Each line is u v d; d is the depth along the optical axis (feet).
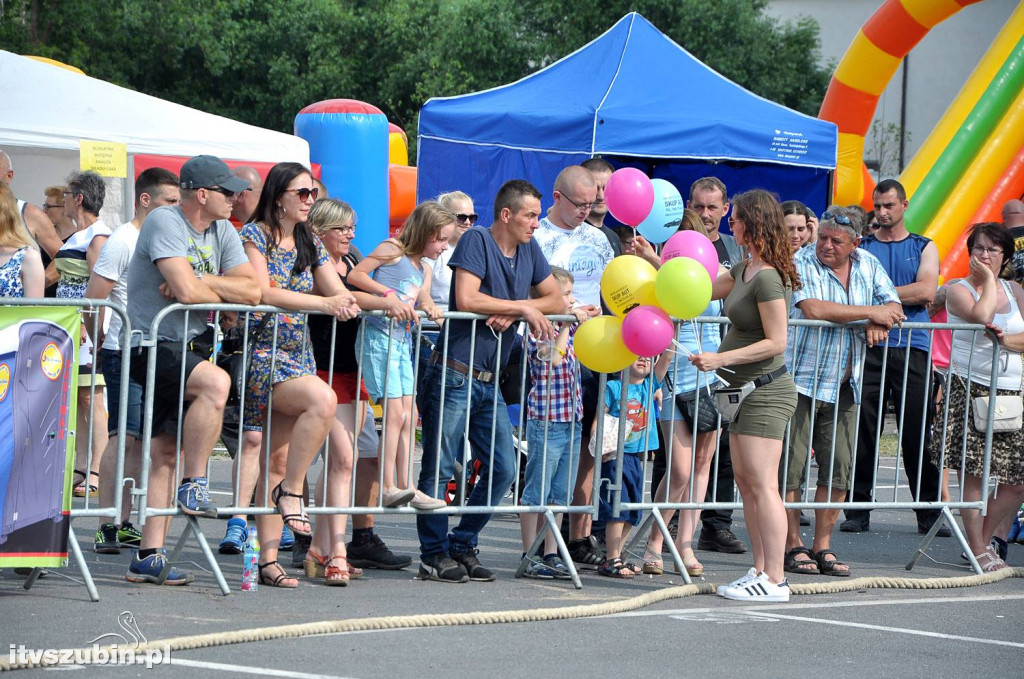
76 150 69.56
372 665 28.43
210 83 201.26
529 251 40.06
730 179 71.15
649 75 65.51
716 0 174.09
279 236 38.09
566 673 28.35
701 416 41.88
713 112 63.41
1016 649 32.60
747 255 39.17
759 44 177.58
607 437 41.78
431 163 66.28
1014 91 96.32
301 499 36.76
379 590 37.78
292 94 194.70
